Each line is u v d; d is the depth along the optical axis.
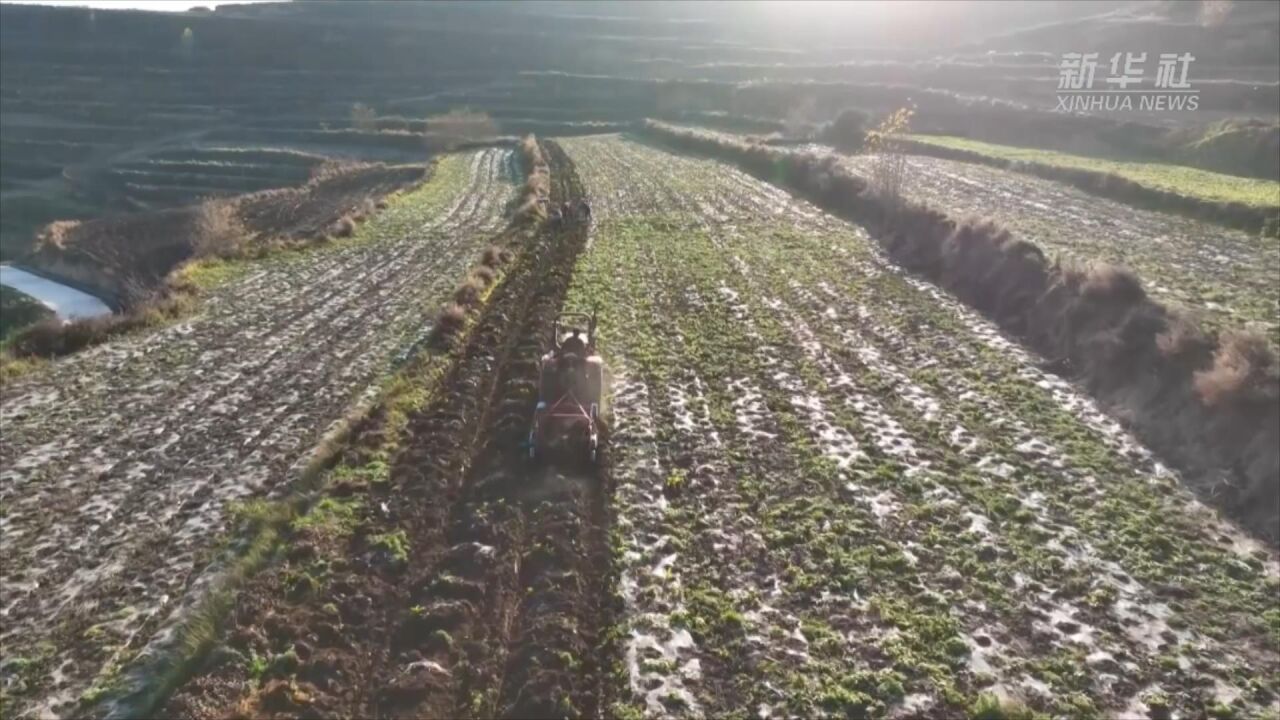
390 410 16.44
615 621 9.95
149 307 25.70
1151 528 11.70
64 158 94.25
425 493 13.02
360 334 22.80
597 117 98.44
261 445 15.80
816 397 16.70
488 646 9.52
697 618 9.94
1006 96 75.50
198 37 145.12
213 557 11.95
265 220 51.22
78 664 9.90
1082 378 17.05
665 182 47.03
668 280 26.06
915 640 9.54
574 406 13.61
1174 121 55.06
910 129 64.69
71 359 21.69
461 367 19.02
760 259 28.28
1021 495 12.73
